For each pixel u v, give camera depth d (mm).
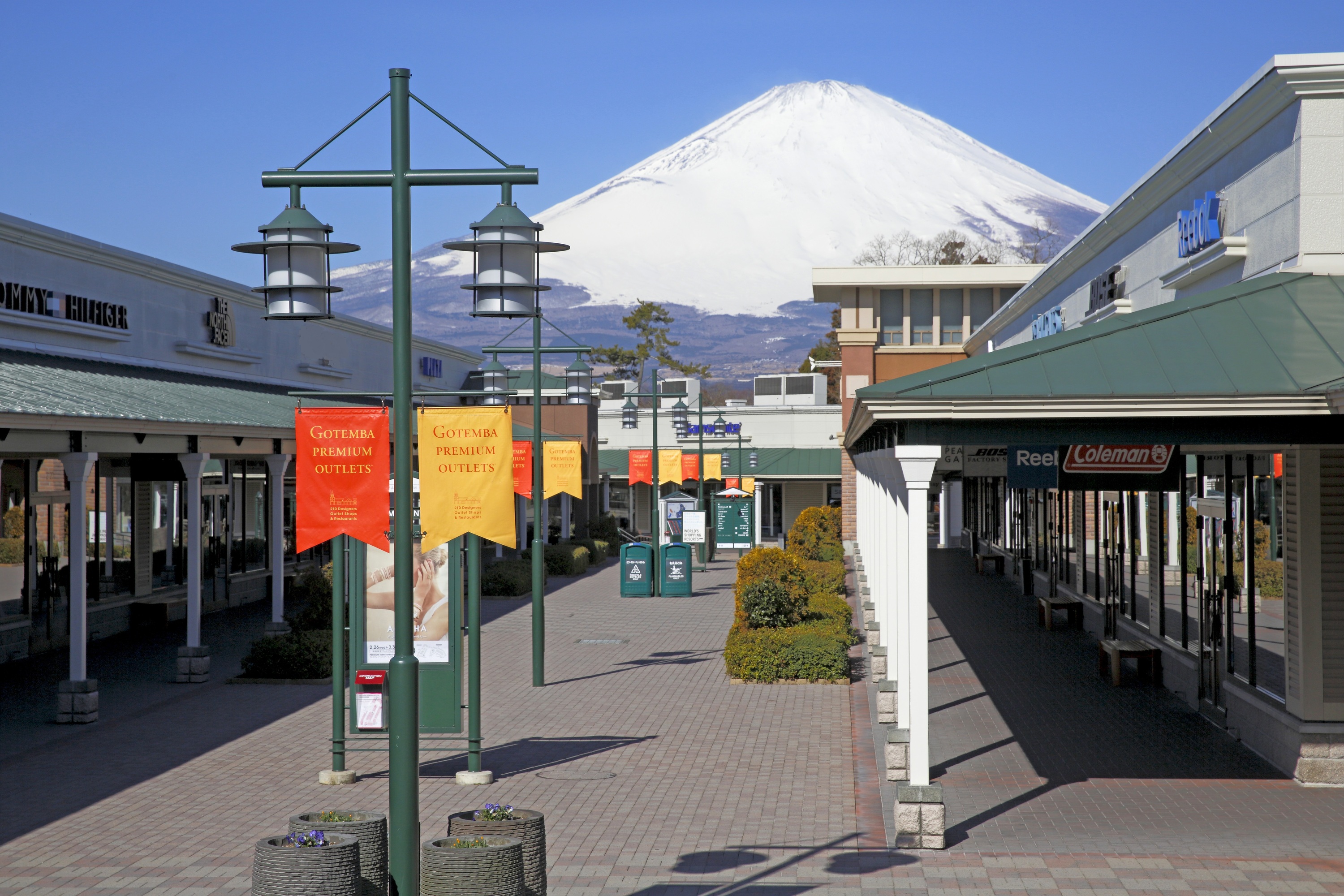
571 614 29969
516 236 9125
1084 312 23688
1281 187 13703
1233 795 12562
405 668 8438
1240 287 12508
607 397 69562
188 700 18578
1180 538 17875
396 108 8781
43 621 23234
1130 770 13695
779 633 21000
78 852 10898
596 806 12398
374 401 37375
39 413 15133
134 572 26922
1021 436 10883
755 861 10555
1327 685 12898
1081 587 26172
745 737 15688
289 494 34719
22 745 15453
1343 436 10734
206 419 19938
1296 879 9852
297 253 9250
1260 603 14375
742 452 62562
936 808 10836
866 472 24594
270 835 11414
